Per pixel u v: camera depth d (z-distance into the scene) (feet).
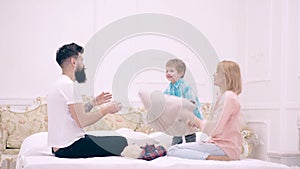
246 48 17.76
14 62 16.90
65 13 17.34
